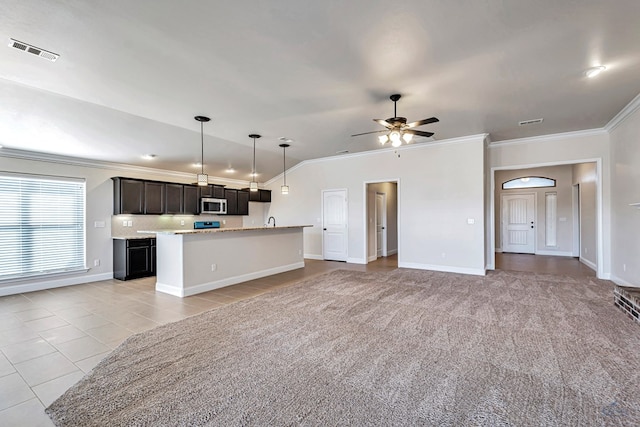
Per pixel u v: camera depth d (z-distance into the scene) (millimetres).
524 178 9383
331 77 3264
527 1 2117
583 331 3051
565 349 2668
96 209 5883
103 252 5953
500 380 2197
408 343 2836
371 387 2129
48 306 4137
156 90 3561
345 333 3076
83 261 5699
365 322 3381
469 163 5938
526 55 2850
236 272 5375
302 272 6359
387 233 9000
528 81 3412
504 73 3213
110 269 6035
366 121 4781
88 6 2096
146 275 6117
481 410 1866
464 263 6031
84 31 2396
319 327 3238
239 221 8688
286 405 1938
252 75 3207
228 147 6320
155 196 6469
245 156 7055
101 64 2936
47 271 5250
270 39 2555
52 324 3451
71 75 3160
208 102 3939
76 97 3748
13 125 4195
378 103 4035
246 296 4539
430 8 2184
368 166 7230
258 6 2133
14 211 4977
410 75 3240
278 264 6305
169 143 5613
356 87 3525
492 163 6406
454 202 6117
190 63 2939
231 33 2459
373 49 2732
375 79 3324
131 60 2869
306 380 2227
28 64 2924
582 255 7547
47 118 4191
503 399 1973
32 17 2211
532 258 8250
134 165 6484
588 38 2574
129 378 2277
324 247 8047
